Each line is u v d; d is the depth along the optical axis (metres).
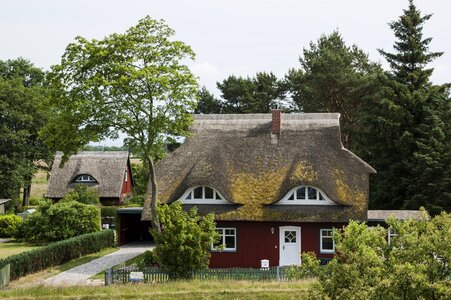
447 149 49.75
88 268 36.22
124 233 49.44
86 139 35.47
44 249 35.84
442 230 14.33
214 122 41.38
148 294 25.28
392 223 15.68
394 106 52.50
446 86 53.88
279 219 34.88
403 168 52.75
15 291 25.91
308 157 36.38
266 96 77.69
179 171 38.72
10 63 79.75
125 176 72.19
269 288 25.77
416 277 13.09
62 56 34.94
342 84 66.94
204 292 25.41
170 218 29.66
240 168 37.62
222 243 36.03
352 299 13.97
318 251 35.19
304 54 78.00
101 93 34.84
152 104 36.00
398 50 56.88
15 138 67.12
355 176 36.44
